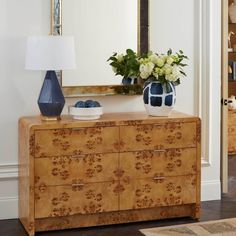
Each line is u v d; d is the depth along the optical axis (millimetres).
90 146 4082
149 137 4211
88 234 4070
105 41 4555
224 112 5035
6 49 4316
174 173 4305
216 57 4922
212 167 4984
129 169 4188
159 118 4238
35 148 3959
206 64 4883
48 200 4027
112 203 4176
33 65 3980
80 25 4480
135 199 4230
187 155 4324
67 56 4000
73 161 4055
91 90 4543
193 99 4902
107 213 4234
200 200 4480
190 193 4363
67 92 4480
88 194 4117
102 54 4551
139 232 4105
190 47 4836
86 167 4090
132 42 4625
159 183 4273
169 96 4297
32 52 3992
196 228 4176
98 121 4082
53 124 3979
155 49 4719
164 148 4262
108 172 4141
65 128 4012
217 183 4996
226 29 4926
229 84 7520
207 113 4930
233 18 7176
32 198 3980
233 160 6930
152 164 4242
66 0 4426
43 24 4395
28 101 4406
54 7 4387
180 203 4344
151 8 4680
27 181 4020
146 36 4652
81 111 4133
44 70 4250
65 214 4078
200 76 4887
